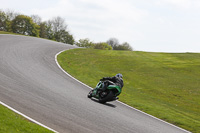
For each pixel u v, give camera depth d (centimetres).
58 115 770
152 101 1556
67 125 696
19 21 9594
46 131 596
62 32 11031
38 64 1844
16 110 725
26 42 3112
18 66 1573
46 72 1622
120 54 3803
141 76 2472
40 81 1299
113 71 2539
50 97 994
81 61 2712
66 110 847
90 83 1662
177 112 1338
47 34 10994
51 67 1877
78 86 1447
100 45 11356
